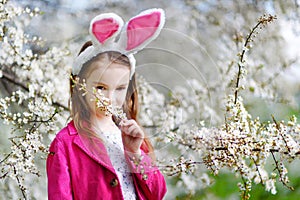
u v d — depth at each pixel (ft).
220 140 6.99
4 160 8.00
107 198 6.62
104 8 12.76
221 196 13.97
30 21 11.54
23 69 9.89
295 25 12.53
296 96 13.97
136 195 6.86
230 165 7.02
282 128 6.99
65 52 10.41
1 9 8.95
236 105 7.25
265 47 12.85
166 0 12.90
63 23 12.48
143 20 6.63
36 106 8.57
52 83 9.82
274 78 12.23
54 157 6.69
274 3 12.60
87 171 6.64
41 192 11.30
